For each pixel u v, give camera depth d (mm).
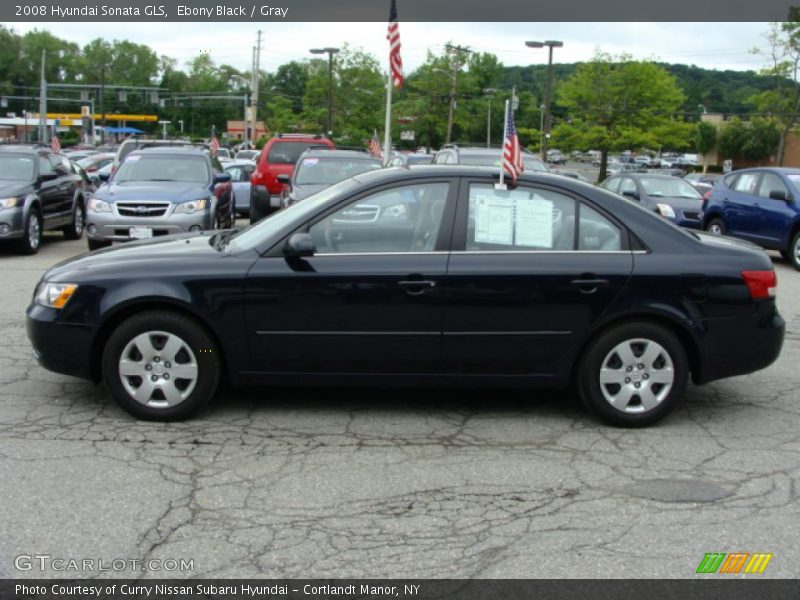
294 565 3842
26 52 112438
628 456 5258
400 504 4500
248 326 5535
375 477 4852
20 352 7344
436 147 81812
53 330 5625
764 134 66938
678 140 50375
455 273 5520
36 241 13883
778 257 16641
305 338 5551
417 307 5527
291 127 68375
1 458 4992
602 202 5730
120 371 5594
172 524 4211
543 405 6234
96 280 5574
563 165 81750
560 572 3814
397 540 4094
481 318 5555
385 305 5520
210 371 5613
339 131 63688
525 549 4023
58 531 4117
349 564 3861
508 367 5656
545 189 5719
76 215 16328
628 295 5594
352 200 5668
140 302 5523
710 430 5781
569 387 5875
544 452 5297
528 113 91562
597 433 5664
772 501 4621
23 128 89938
